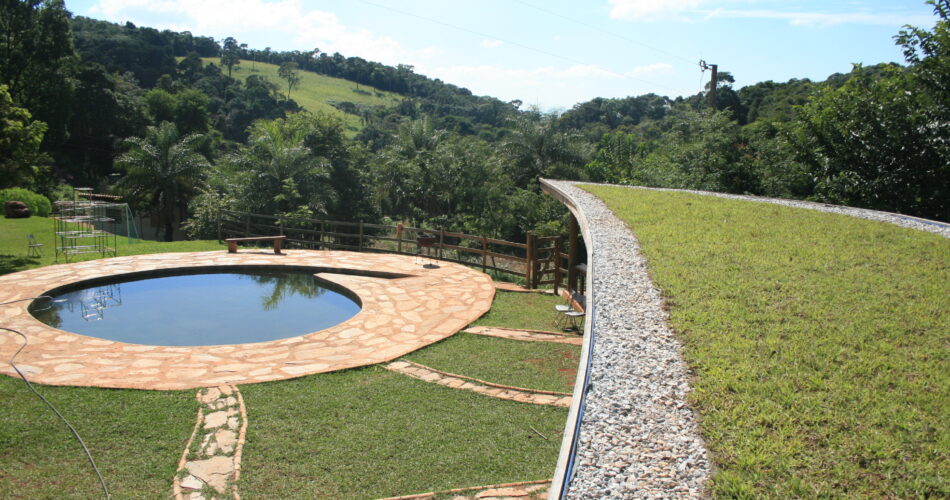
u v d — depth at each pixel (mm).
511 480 5023
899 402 4066
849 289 6285
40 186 30062
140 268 12969
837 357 4758
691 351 5098
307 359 8023
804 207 11758
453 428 5965
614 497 3316
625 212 10984
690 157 22234
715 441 3793
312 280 13359
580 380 4590
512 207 27172
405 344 8703
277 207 22703
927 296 5977
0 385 6770
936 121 13383
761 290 6449
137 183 30391
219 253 15227
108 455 5293
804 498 3219
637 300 6441
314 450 5488
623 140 35844
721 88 45125
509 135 34594
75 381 6918
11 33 34062
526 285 12961
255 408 6340
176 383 6973
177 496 4707
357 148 30078
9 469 5020
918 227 9586
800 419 3930
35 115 35500
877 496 3211
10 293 10773
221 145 46406
